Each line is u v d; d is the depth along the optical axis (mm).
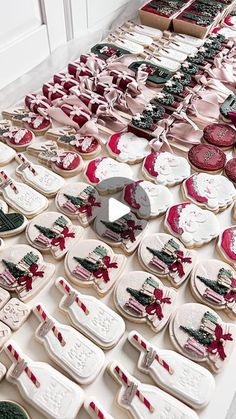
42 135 1084
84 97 1132
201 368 683
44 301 769
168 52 1329
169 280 800
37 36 1259
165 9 1426
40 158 999
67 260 807
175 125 1091
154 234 856
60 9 1286
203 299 768
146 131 1059
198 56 1288
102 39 1452
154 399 644
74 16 1348
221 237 859
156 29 1437
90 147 1034
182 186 963
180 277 793
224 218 924
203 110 1155
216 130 1093
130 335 716
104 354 702
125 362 699
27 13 1187
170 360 687
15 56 1215
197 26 1364
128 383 660
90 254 811
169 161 1004
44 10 1229
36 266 792
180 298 780
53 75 1271
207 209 920
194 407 649
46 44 1314
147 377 682
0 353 697
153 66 1265
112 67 1245
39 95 1148
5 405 631
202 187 949
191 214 889
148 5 1447
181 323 729
